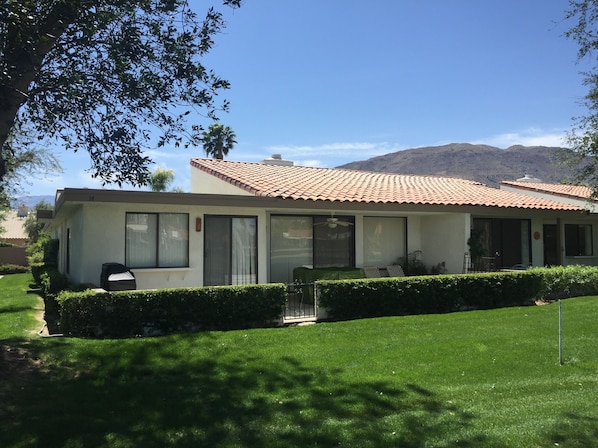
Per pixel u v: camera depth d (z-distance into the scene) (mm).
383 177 20891
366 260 16375
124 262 11789
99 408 5457
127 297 9055
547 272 14062
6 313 12422
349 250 15859
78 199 10633
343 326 9836
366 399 5844
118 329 9000
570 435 4762
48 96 6711
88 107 6754
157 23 6535
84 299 8852
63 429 4855
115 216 11734
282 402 5699
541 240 20016
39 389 6031
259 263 13375
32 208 47312
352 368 7137
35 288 19844
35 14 5867
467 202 16031
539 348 8305
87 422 5035
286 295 10453
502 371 7074
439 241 16953
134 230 12023
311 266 15125
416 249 17406
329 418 5242
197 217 12609
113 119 6906
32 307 13773
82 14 5906
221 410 5434
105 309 8914
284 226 14797
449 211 15555
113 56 6227
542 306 12547
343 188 15570
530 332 9430
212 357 7559
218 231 13039
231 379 6562
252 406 5566
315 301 10922
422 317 10883
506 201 17516
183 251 12523
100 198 10789
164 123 7016
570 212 18547
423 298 11695
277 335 9008
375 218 16672
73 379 6488
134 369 6930
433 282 11844
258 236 13414
